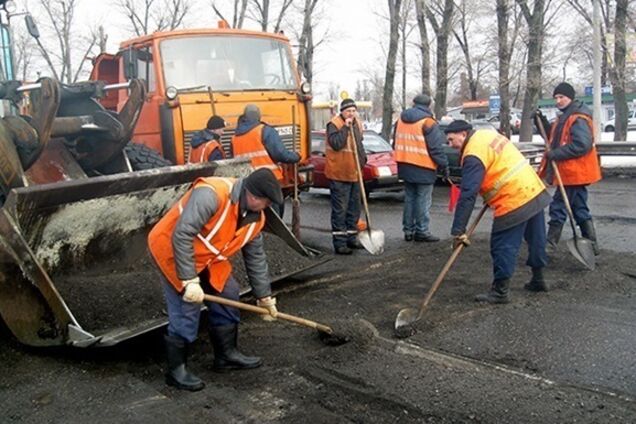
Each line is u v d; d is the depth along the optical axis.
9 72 6.81
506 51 19.12
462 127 5.09
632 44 18.19
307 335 4.77
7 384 4.09
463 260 6.81
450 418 3.40
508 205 5.09
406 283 6.04
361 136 7.44
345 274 6.44
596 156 6.59
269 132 6.81
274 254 5.97
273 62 7.99
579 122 6.39
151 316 4.65
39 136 4.88
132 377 4.15
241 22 24.84
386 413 3.50
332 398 3.71
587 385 3.73
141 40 7.58
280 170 7.28
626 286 5.63
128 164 6.04
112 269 5.18
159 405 3.74
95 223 4.90
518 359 4.14
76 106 6.04
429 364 4.12
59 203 4.49
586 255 6.05
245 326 5.03
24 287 4.14
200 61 7.53
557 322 4.78
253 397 3.79
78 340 4.06
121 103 8.20
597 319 4.82
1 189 4.88
